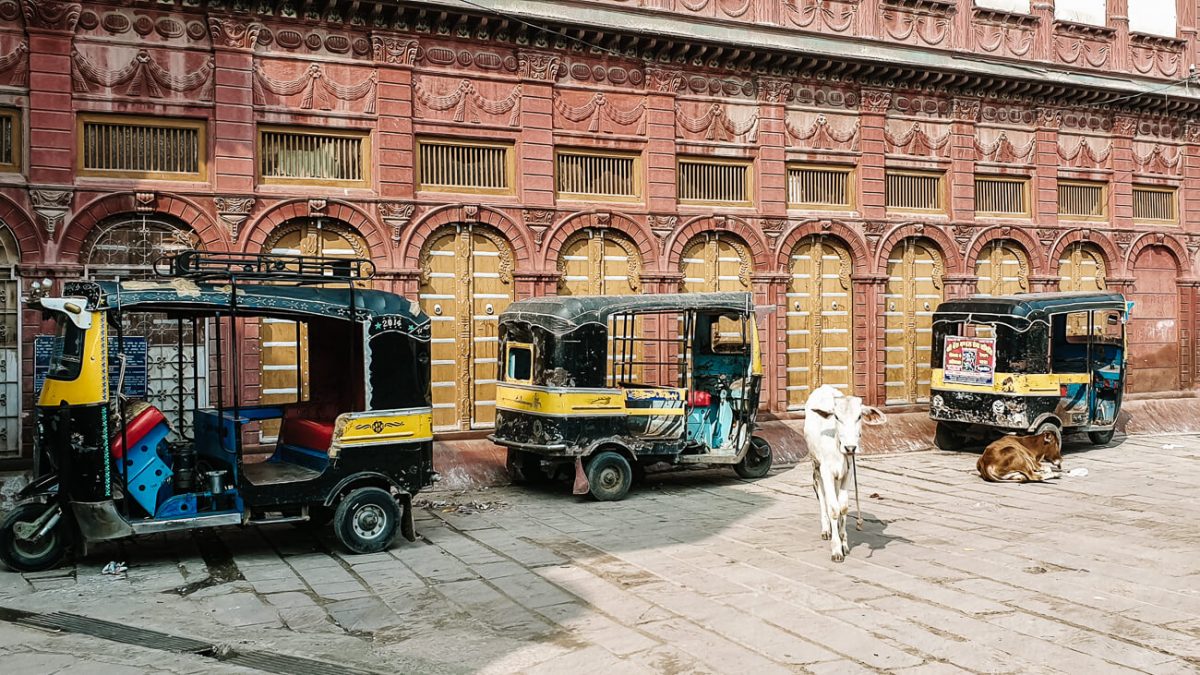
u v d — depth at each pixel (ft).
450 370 47.52
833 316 58.23
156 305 29.27
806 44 56.54
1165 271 71.36
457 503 40.47
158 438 29.53
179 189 41.81
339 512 31.01
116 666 20.51
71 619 23.98
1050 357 52.24
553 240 49.73
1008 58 63.46
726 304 44.01
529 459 44.32
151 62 41.57
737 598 25.26
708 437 45.50
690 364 45.11
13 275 39.40
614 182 52.03
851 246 58.23
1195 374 71.56
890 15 59.47
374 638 22.54
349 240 45.55
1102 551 30.60
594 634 22.49
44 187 39.47
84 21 40.52
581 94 50.60
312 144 45.01
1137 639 21.88
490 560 30.12
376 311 32.24
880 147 58.95
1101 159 68.03
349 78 45.32
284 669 20.38
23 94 39.47
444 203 47.03
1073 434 59.21
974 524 35.09
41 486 29.09
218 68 42.47
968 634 22.21
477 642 22.07
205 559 30.63
